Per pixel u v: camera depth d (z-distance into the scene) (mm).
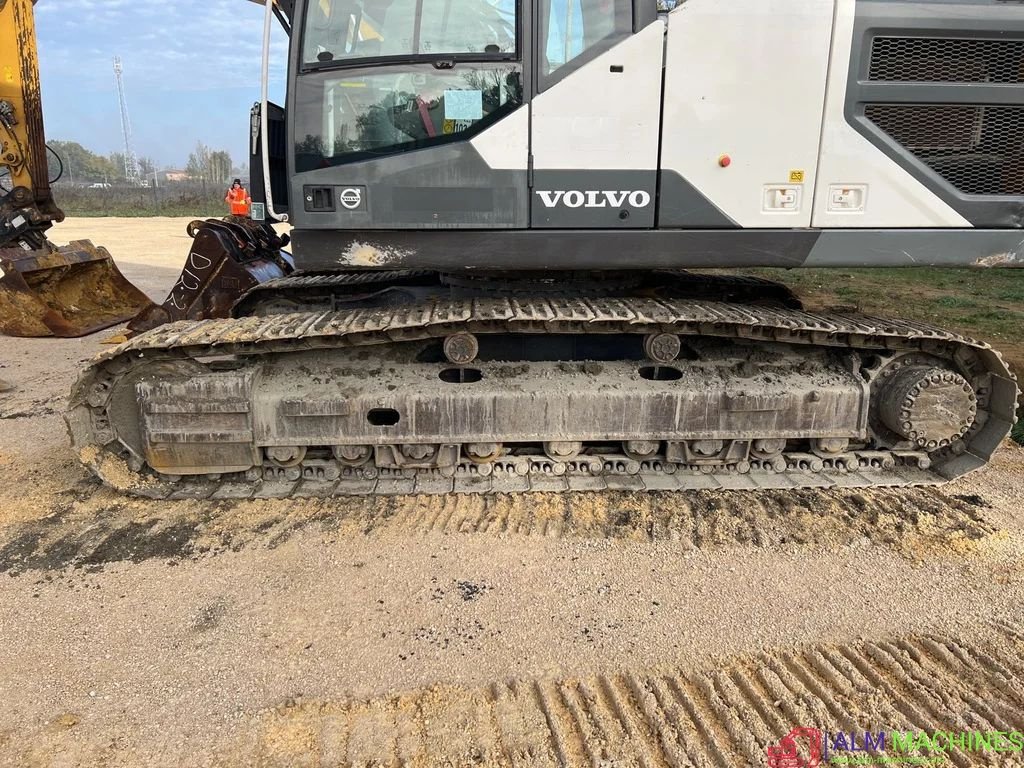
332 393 4211
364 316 4180
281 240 8727
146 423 4172
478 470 4434
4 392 6551
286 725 2598
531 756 2443
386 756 2451
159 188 45312
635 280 4578
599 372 4398
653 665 2918
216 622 3184
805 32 3697
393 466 4391
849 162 3850
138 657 2957
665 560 3695
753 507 4199
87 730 2570
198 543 3816
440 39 3680
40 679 2830
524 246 3834
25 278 8789
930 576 3580
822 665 2906
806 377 4402
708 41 3670
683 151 3766
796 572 3604
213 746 2504
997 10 3760
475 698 2734
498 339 4473
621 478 4430
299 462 4371
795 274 14438
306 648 3014
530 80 3686
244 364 4258
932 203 3918
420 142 3740
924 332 4102
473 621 3197
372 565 3623
